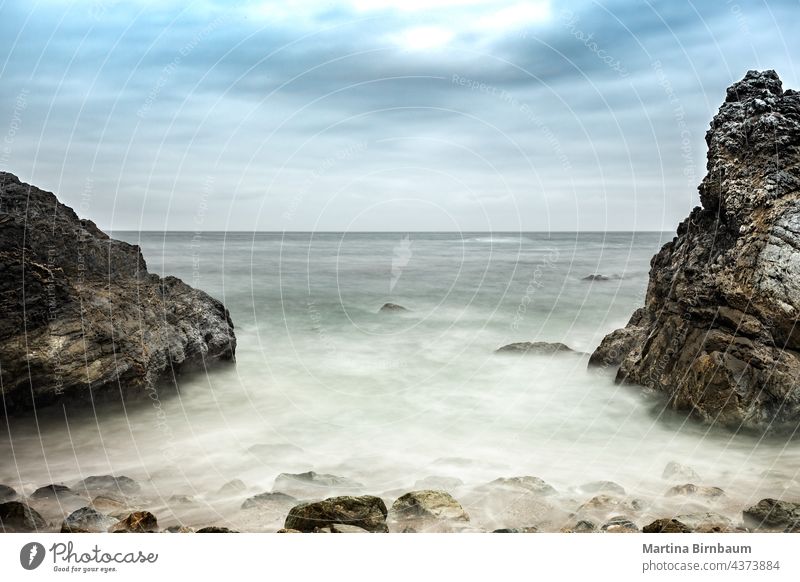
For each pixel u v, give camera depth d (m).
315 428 16.53
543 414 17.39
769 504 10.73
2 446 14.91
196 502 12.06
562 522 11.09
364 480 13.34
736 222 17.12
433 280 42.59
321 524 10.55
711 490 11.85
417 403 18.61
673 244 20.80
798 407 14.38
